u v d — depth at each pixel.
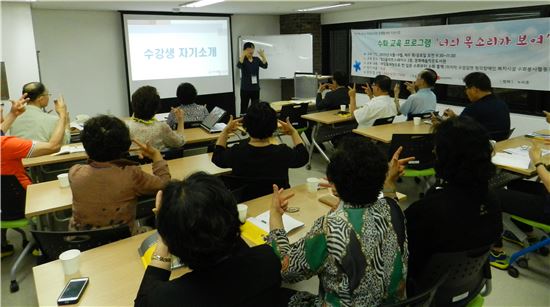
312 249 1.18
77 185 1.87
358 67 7.33
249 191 2.25
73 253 1.49
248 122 2.22
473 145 1.36
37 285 1.41
